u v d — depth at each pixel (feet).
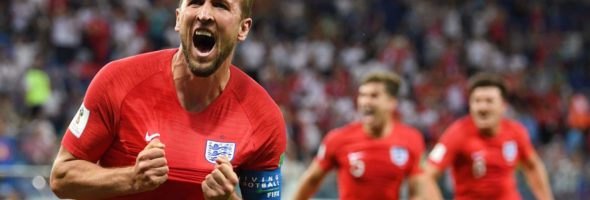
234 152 31.22
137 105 30.63
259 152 31.96
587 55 206.80
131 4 152.05
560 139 167.32
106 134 30.63
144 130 30.53
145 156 28.35
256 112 31.96
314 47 168.04
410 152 63.46
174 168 30.53
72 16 141.08
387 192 62.95
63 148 30.71
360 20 184.55
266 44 160.35
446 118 159.43
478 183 67.92
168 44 151.84
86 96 30.73
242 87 32.07
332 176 90.07
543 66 196.54
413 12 194.08
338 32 177.58
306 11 178.50
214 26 29.71
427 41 186.80
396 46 174.19
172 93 30.99
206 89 30.99
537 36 204.44
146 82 30.94
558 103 179.32
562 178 122.42
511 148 68.33
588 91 194.80
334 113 147.64
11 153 92.84
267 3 172.96
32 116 115.44
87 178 29.71
